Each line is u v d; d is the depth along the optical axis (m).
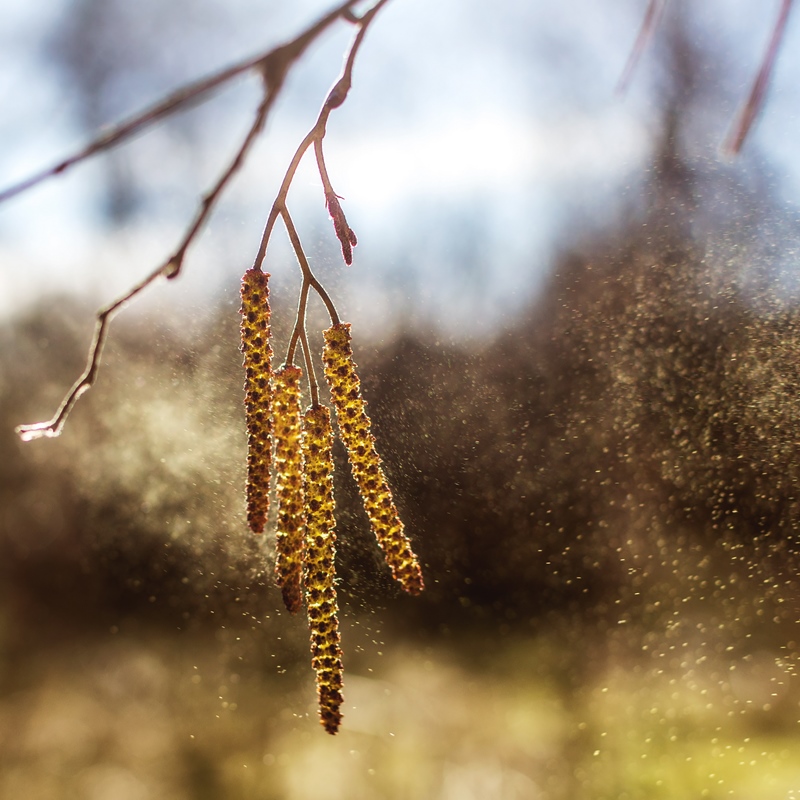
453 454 0.83
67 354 1.18
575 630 0.83
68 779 1.00
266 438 0.37
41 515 1.12
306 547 0.37
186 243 0.32
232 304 0.87
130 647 1.06
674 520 0.71
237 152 0.31
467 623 0.95
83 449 1.00
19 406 1.20
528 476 0.80
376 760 0.98
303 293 0.37
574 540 0.79
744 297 0.67
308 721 1.03
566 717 0.87
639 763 0.75
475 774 0.91
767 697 0.69
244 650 0.95
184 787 0.97
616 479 0.74
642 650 0.77
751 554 0.67
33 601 1.19
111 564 1.00
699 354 0.69
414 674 1.03
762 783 0.66
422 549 0.87
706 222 0.72
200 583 0.89
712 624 0.71
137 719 1.06
